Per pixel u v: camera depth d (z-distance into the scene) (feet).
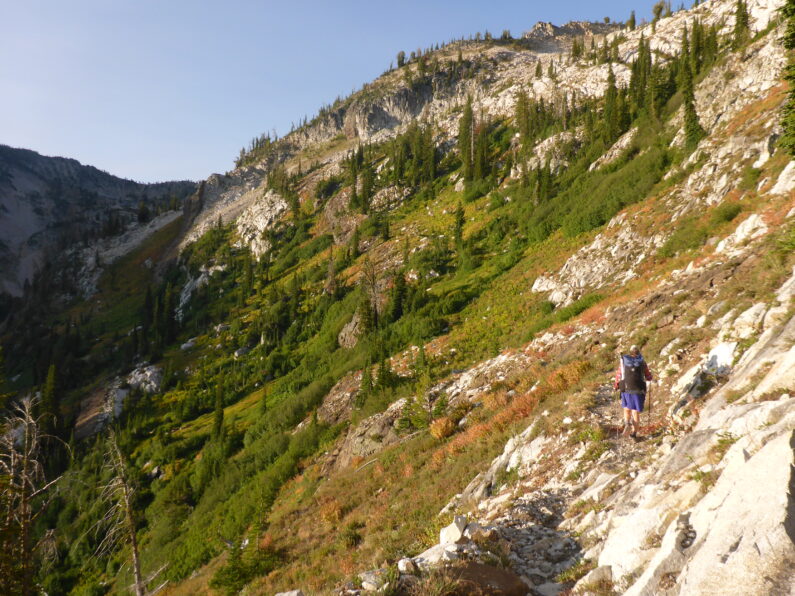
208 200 614.34
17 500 43.91
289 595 20.18
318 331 227.81
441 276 190.60
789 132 42.32
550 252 147.43
